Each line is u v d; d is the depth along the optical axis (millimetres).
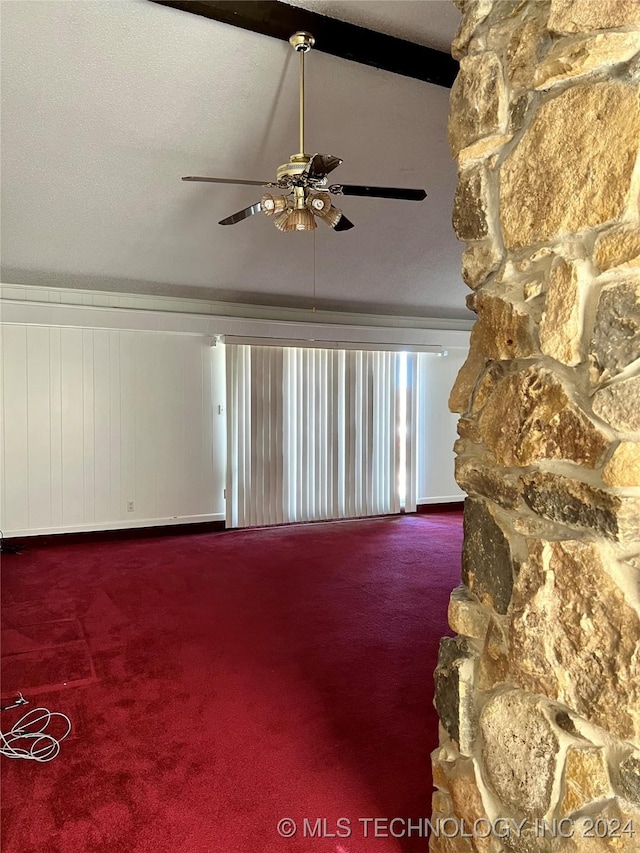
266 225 4859
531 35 1343
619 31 1144
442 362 7484
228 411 6070
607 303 1183
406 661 3105
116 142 3730
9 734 2387
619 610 1161
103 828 1886
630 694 1133
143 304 5750
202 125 3645
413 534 6117
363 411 6863
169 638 3391
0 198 4109
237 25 2795
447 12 2865
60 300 5391
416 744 2359
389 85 3482
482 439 1526
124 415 5754
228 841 1836
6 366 5285
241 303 6207
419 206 4852
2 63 3076
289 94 3463
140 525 5859
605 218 1171
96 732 2430
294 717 2555
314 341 6426
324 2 2754
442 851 1661
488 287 1515
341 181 4332
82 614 3766
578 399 1246
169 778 2135
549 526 1318
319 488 6621
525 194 1358
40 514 5469
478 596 1531
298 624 3617
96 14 2850
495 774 1448
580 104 1229
